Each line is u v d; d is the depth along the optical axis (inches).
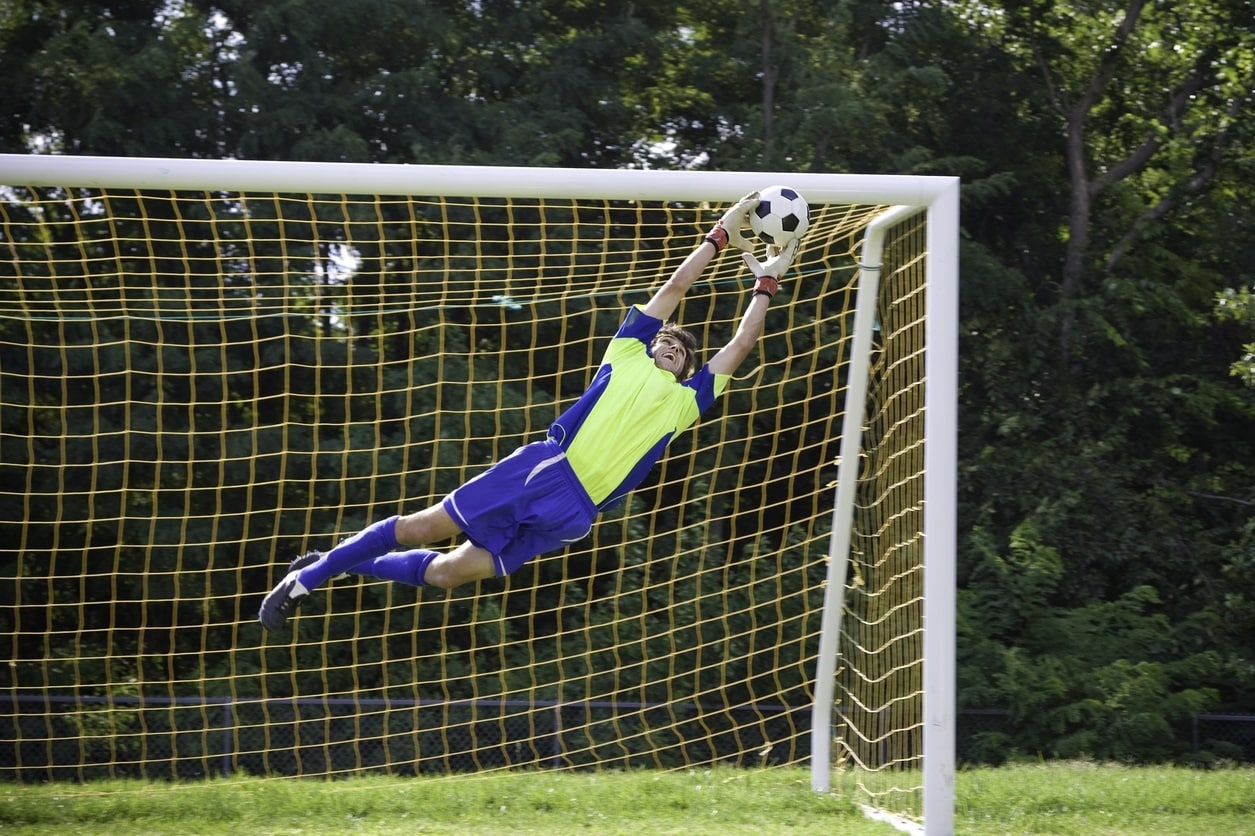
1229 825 515.2
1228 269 1567.4
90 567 1079.6
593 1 1482.5
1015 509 1305.4
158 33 1266.0
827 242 620.1
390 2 1244.5
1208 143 1530.5
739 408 1137.4
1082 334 1389.0
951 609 468.4
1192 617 1239.5
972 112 1540.4
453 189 482.9
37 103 1216.2
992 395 1334.9
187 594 1050.7
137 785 623.8
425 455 1029.2
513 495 432.5
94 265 1090.1
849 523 557.3
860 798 560.4
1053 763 807.1
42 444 1047.0
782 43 1380.4
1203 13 1531.7
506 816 527.8
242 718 1042.1
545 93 1332.4
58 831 491.5
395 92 1227.2
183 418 1062.4
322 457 1036.5
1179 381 1425.9
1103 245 1535.4
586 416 440.1
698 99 1493.6
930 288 477.4
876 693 566.9
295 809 539.5
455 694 1053.8
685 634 1051.9
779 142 1326.3
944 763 465.1
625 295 1067.3
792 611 1077.8
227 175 478.3
